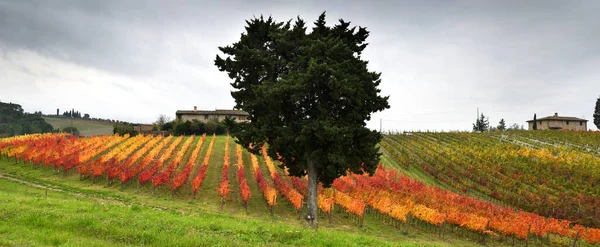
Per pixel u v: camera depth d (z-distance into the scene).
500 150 65.75
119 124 83.56
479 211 33.56
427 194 40.00
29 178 40.62
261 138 26.77
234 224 18.73
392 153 67.62
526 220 31.22
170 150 56.88
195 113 93.81
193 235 14.80
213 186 41.03
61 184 38.25
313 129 24.55
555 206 40.47
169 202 33.59
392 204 32.03
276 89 24.95
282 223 28.14
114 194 35.31
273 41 29.34
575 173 51.31
